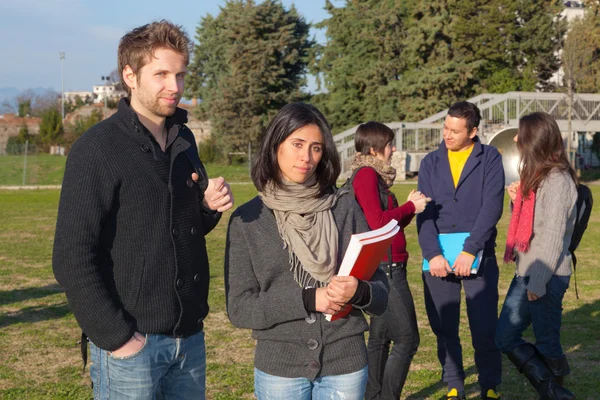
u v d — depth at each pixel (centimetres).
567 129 3869
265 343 304
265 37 5197
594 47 4559
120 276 280
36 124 8400
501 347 486
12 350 679
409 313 451
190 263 293
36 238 1528
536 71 5041
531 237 466
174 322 288
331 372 298
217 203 299
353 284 280
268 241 300
